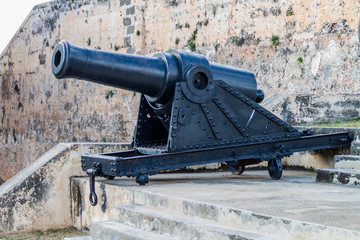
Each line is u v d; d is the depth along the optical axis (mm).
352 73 8984
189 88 5879
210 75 6012
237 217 3951
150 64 5844
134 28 13320
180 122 5820
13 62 18125
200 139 5961
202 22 11609
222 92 6105
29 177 6488
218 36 11242
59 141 15719
